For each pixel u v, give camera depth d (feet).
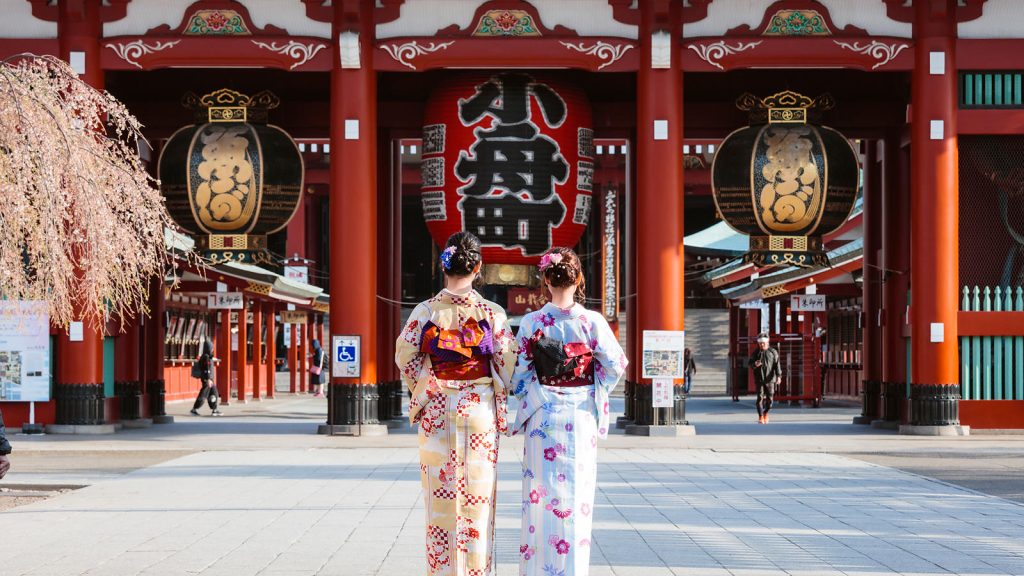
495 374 28.60
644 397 83.92
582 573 28.30
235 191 85.51
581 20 84.64
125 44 84.48
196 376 111.86
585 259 192.44
